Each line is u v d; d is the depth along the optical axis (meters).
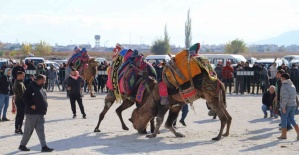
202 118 18.53
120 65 14.69
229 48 113.31
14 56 93.62
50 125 16.47
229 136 14.23
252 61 42.88
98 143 13.05
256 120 18.19
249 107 22.59
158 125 13.97
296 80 29.28
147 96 14.31
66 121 17.47
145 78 14.39
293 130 15.41
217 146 12.55
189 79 13.27
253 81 29.47
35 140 13.34
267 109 18.88
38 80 11.61
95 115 19.19
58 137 14.00
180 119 17.06
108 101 15.09
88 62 26.67
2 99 17.30
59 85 33.25
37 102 11.54
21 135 14.30
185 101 13.57
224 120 13.56
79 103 18.31
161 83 13.73
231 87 32.09
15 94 14.36
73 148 12.30
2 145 12.67
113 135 14.45
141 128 14.45
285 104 13.53
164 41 88.88
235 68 31.09
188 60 13.26
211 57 40.16
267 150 12.01
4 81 17.33
